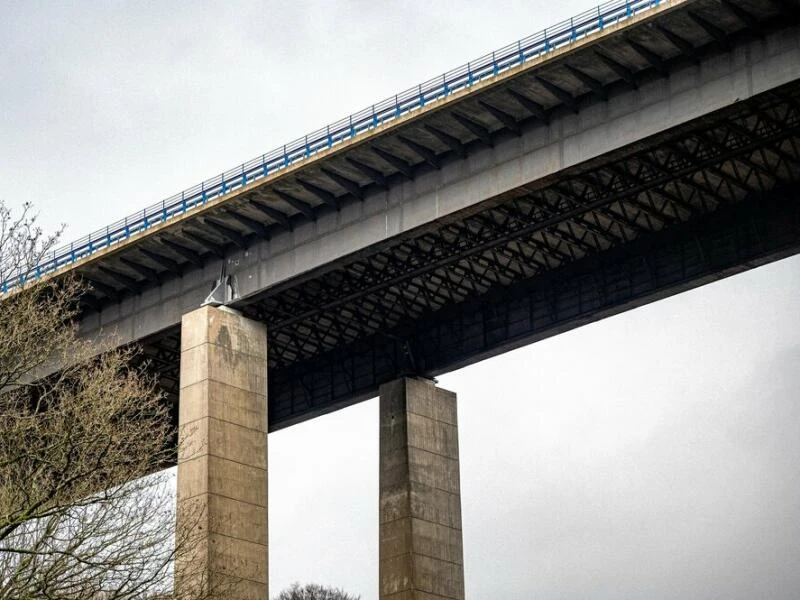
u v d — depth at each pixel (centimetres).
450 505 9344
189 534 5050
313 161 8025
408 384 9400
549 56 7256
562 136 7538
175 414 10162
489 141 7775
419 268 8631
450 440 9519
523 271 8975
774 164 7831
